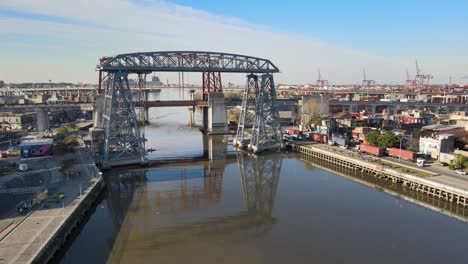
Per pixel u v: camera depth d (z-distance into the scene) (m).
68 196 55.75
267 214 55.56
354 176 79.38
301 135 118.00
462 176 66.12
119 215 56.09
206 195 65.94
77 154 88.62
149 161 90.88
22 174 68.81
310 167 88.56
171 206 59.91
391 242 45.34
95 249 44.66
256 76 104.75
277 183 73.75
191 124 189.75
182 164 91.56
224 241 46.50
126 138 86.94
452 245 44.38
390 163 78.31
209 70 93.25
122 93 85.38
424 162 75.56
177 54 90.25
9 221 45.75
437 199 60.59
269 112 107.94
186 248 44.69
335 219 53.16
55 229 43.09
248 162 94.00
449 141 80.38
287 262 40.78
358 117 135.62
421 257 41.47
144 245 45.69
